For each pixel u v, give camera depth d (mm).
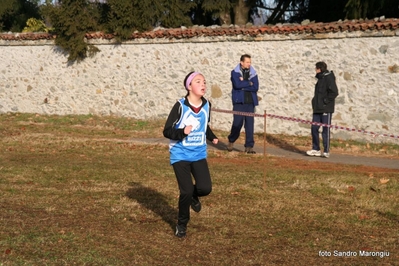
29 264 5969
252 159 13188
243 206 8578
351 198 9109
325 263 6281
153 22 20312
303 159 13266
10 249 6398
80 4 20594
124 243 6785
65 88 21969
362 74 15773
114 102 20797
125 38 20109
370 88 15680
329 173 11352
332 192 9516
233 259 6344
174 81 19344
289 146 15375
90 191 9430
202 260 6312
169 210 8289
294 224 7703
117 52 20594
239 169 11711
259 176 10836
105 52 20859
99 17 20922
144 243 6805
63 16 20578
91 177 10586
